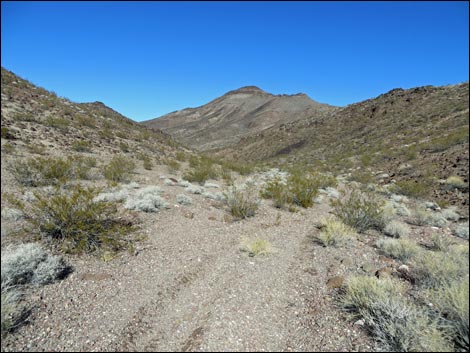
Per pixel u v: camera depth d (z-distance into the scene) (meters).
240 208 8.17
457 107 29.77
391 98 47.72
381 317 3.31
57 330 3.09
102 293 3.80
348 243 6.16
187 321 3.35
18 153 11.02
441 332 2.94
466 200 11.19
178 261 4.86
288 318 3.55
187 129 184.62
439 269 4.45
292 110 186.62
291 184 11.06
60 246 4.92
